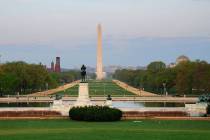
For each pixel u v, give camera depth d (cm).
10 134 6228
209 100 11156
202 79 18888
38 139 5697
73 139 5716
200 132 6656
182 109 10112
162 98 16738
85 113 8762
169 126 7719
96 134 6244
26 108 9912
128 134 6269
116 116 8844
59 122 8475
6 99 15900
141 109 9994
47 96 17812
